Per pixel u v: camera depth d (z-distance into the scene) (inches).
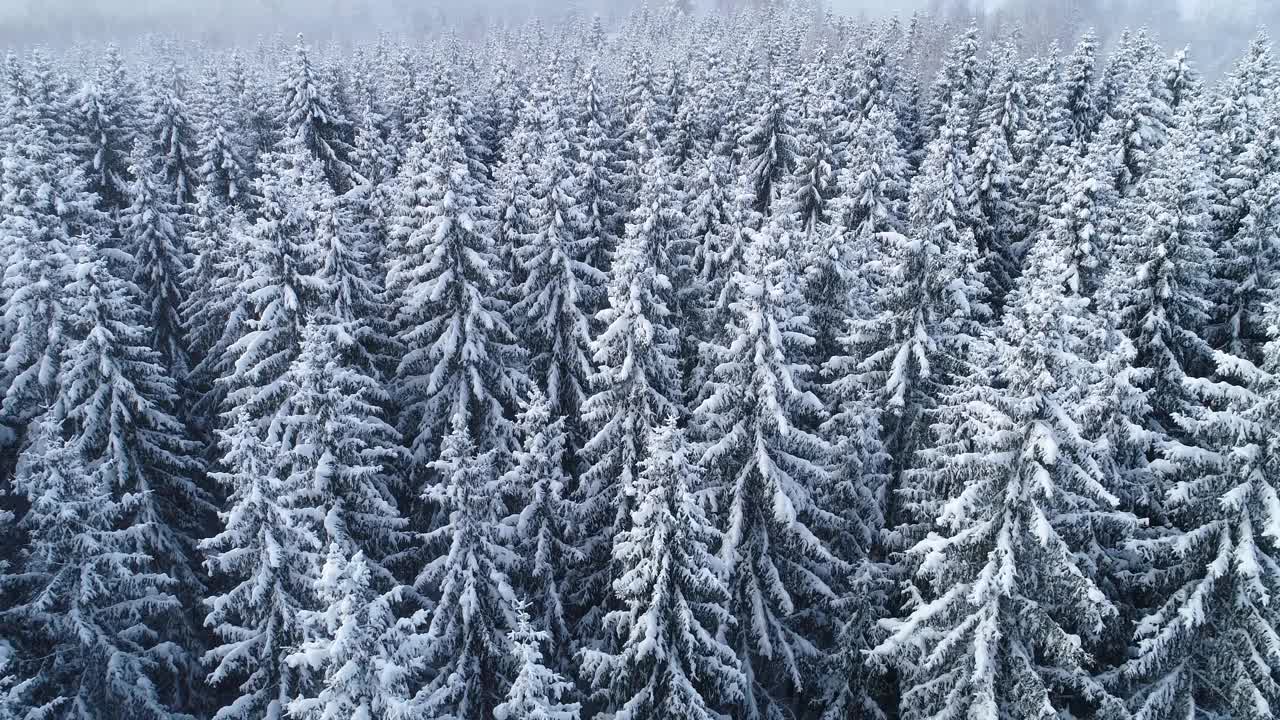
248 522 737.6
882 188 1157.1
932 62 3961.6
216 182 1611.7
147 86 2137.1
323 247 1021.8
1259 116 1384.1
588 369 1031.6
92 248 988.6
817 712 874.8
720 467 801.6
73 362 930.7
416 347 1064.2
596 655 680.4
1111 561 740.0
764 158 1546.5
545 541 847.1
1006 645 673.0
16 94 1676.9
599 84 1817.2
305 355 796.0
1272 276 980.6
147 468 999.6
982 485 658.2
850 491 869.8
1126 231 1066.1
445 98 1722.4
